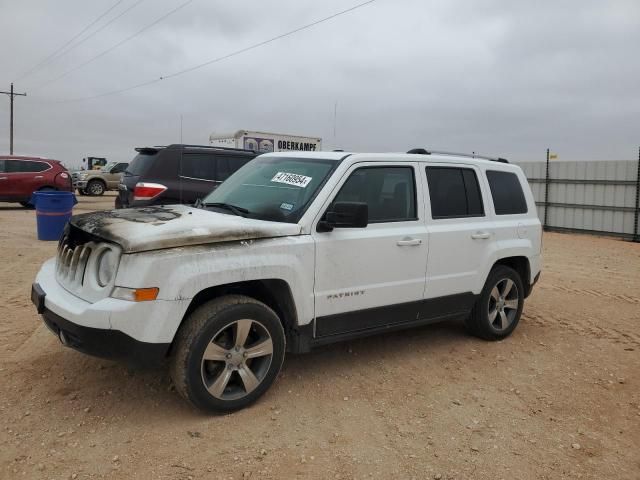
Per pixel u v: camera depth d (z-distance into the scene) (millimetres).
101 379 4273
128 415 3738
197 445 3395
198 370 3594
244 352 3811
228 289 3980
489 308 5586
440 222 4992
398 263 4625
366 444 3508
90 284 3590
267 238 3906
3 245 10617
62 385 4148
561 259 11750
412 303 4797
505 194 5746
